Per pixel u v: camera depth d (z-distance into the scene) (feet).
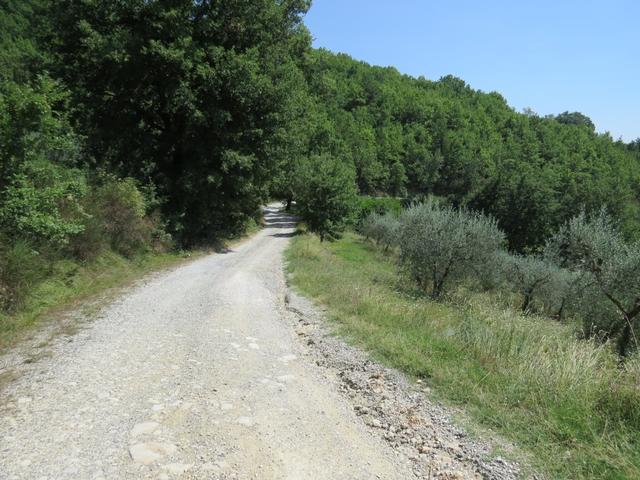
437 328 26.20
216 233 84.07
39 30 71.00
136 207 49.24
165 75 64.85
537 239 149.79
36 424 13.56
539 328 30.94
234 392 16.89
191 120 64.44
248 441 13.32
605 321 33.94
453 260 48.32
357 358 20.97
